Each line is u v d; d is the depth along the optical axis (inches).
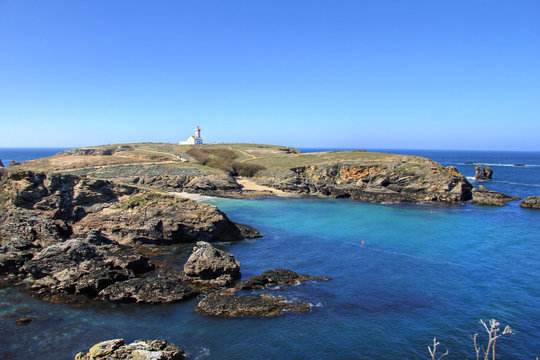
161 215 1911.9
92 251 1496.1
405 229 2317.9
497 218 2711.6
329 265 1601.9
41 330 1011.3
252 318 1096.2
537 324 1098.1
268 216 2716.5
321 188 3932.1
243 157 5856.3
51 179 1849.2
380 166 4264.3
